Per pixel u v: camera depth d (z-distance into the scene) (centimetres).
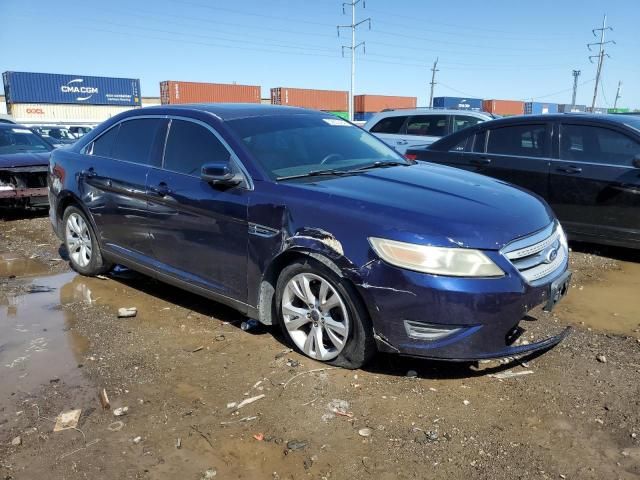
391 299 304
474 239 301
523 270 317
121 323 428
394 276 301
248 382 333
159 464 262
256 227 359
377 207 322
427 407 303
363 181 367
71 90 4556
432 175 399
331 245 321
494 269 300
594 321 419
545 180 614
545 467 255
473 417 294
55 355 375
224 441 278
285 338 387
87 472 257
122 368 354
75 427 291
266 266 358
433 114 1065
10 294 499
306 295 347
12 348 386
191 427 290
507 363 351
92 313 450
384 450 268
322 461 262
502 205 343
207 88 4662
